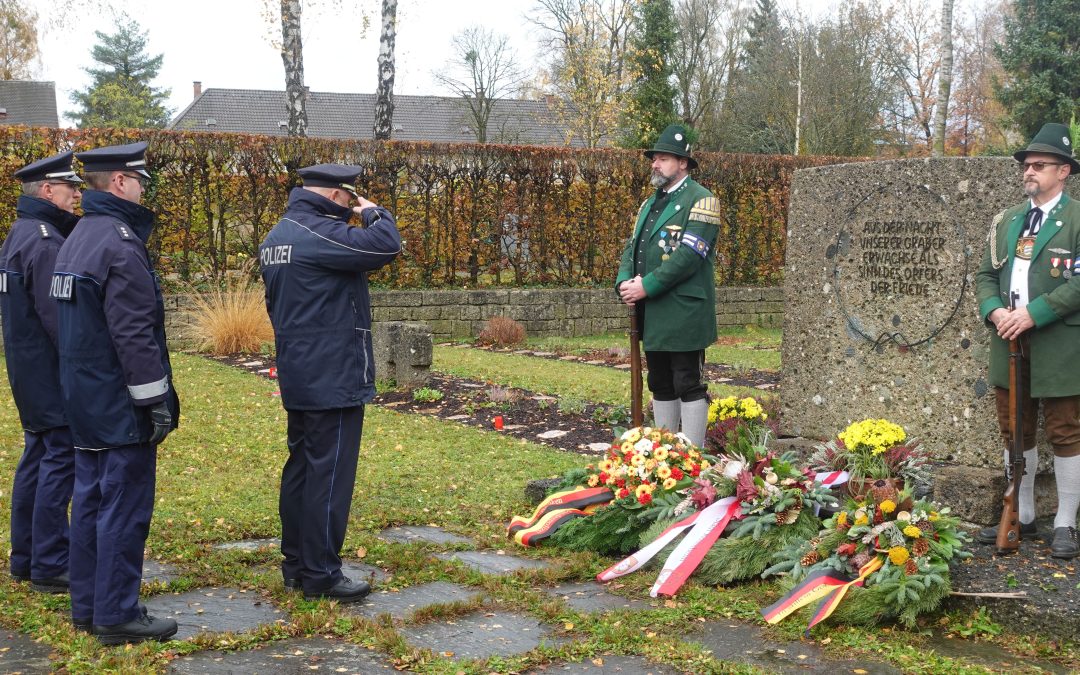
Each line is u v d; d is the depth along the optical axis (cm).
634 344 616
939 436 560
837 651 369
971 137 4997
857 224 599
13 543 439
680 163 605
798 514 462
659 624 395
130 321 365
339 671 341
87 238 370
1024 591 404
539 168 1750
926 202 561
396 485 658
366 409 954
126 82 7281
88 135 1405
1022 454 454
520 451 776
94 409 366
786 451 609
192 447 749
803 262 631
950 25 2441
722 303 1880
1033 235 463
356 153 1605
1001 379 476
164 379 375
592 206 1794
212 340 1362
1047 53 3353
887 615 401
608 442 823
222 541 516
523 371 1245
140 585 412
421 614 400
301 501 429
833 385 616
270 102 5553
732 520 474
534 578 460
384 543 515
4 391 970
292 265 416
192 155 1477
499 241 1748
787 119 3941
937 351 559
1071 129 496
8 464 667
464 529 561
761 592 439
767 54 4056
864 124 3888
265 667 344
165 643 363
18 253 425
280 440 788
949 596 413
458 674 336
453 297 1666
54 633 371
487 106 4328
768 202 1950
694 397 614
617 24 3750
